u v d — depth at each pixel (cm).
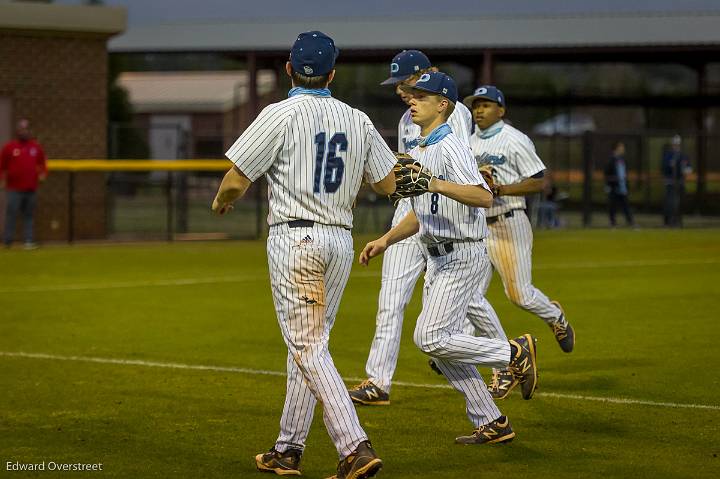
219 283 4938
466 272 2075
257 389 2659
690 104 11925
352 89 11138
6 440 2158
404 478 1902
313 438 2188
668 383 2700
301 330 1798
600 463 1991
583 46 10394
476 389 2109
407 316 3947
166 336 3466
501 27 10788
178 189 7938
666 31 10525
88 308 4106
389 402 2511
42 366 2953
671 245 6988
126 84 17762
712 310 4022
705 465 1975
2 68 7012
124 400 2530
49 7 7019
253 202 11262
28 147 6562
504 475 1917
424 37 10781
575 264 5781
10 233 6588
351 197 1817
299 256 1780
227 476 1914
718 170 15762
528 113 16625
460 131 2473
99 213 7288
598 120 16762
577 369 2891
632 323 3706
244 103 16850
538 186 2766
